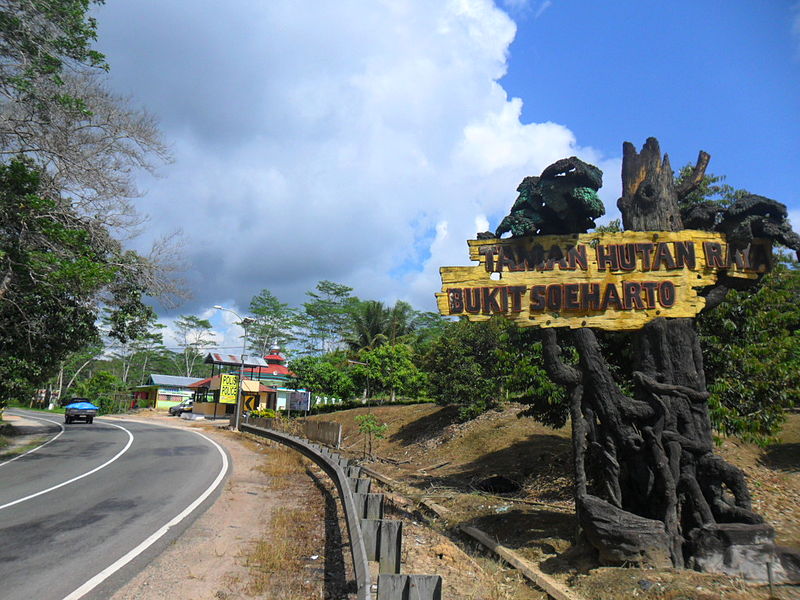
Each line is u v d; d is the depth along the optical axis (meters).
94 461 15.71
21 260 14.64
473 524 9.56
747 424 9.51
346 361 42.22
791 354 10.42
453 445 21.55
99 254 16.86
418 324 63.47
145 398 67.62
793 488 10.93
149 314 18.98
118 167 16.47
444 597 5.04
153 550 6.33
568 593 5.59
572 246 7.28
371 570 5.72
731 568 5.74
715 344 9.56
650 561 5.87
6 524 7.62
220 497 10.08
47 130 15.07
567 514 9.46
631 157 7.61
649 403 6.68
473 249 7.48
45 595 4.83
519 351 12.85
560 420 12.44
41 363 20.00
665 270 7.07
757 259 7.10
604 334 9.88
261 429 25.36
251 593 4.99
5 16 13.44
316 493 10.77
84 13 14.77
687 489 6.31
